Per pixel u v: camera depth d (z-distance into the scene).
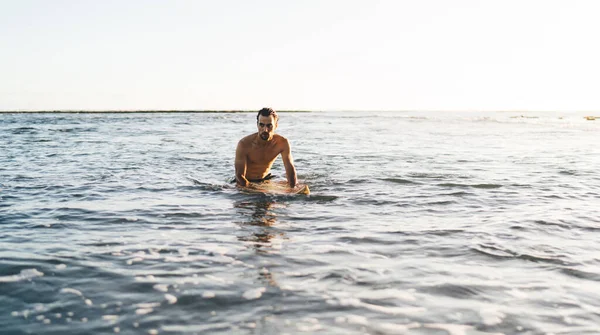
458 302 2.24
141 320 2.01
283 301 2.22
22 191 5.20
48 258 2.85
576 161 8.64
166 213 4.14
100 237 3.35
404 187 5.62
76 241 3.24
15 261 2.79
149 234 3.43
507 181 6.11
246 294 2.31
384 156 9.34
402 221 3.90
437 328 1.96
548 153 10.29
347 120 43.56
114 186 5.59
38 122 29.33
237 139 15.07
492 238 3.37
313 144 12.81
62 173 6.66
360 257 2.92
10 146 11.43
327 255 2.95
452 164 8.01
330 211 4.29
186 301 2.22
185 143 13.09
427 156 9.40
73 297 2.26
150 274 2.58
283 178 6.37
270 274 2.60
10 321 2.00
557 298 2.30
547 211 4.31
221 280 2.50
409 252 3.03
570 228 3.67
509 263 2.82
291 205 4.55
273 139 6.00
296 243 3.22
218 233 3.47
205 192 5.22
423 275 2.60
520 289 2.41
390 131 21.62
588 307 2.19
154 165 7.73
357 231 3.56
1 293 2.30
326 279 2.52
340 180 6.12
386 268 2.71
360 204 4.62
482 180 6.18
